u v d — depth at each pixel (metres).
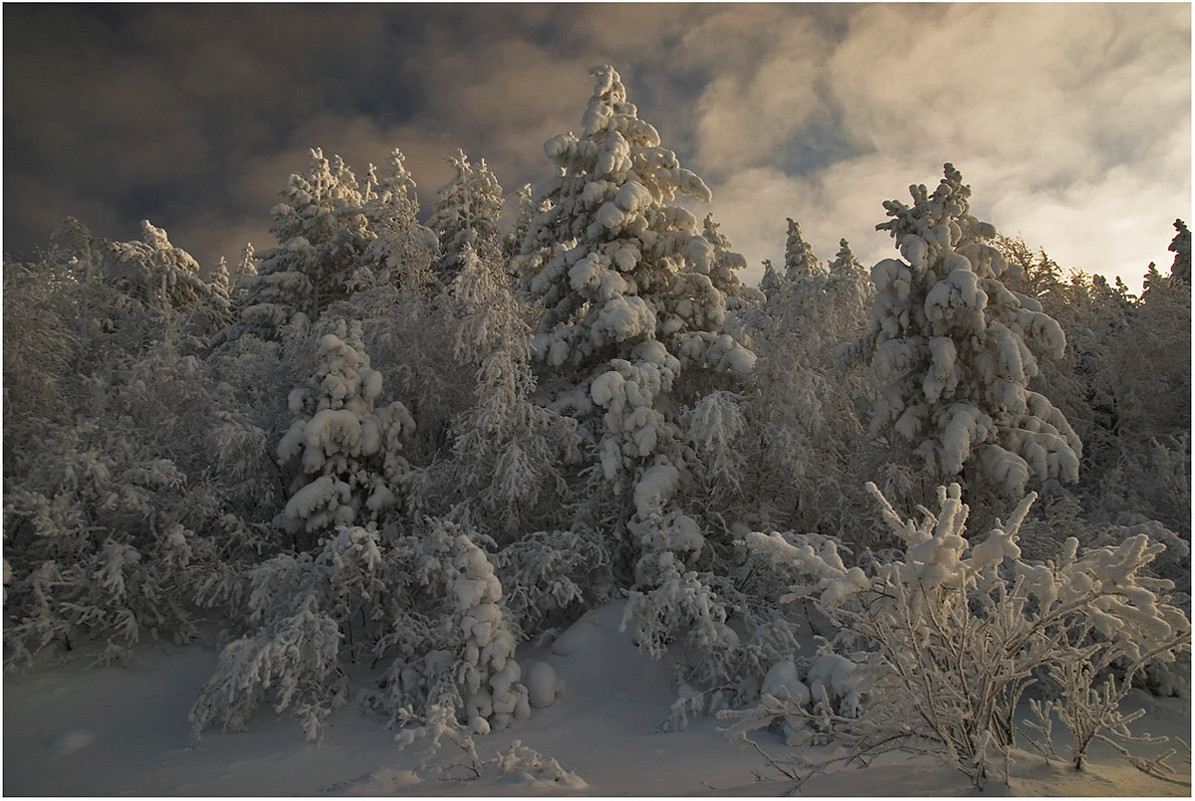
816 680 7.93
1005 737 4.07
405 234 15.84
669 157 15.77
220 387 13.72
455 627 9.15
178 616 11.16
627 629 11.08
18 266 12.71
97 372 13.96
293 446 11.36
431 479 12.20
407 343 14.08
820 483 12.45
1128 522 11.91
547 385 15.63
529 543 11.71
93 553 10.83
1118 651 3.95
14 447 11.52
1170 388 16.17
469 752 6.37
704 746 7.49
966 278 11.41
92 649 10.72
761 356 13.04
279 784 6.57
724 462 11.52
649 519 11.09
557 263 15.12
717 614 9.82
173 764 7.34
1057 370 16.47
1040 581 3.86
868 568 10.91
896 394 12.56
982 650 3.88
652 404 13.22
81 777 7.00
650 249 15.15
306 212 23.56
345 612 9.99
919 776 3.91
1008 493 11.34
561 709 9.26
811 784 4.10
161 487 11.41
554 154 15.45
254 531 12.59
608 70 16.08
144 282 21.53
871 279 12.66
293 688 8.27
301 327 15.38
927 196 12.84
